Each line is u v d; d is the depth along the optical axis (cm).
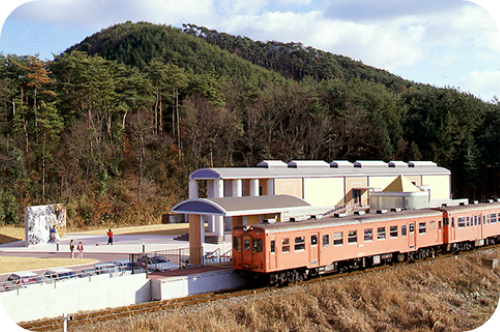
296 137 7594
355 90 8612
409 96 8950
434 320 2092
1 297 1820
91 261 3294
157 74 7462
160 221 6141
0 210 5441
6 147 6047
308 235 2425
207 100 7525
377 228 2759
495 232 3622
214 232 4153
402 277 2589
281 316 1975
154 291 2233
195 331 1756
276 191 4459
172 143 7388
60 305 1988
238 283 2488
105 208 5938
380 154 7438
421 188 5444
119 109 6819
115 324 1805
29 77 6062
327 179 4916
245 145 7738
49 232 4503
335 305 2120
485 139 7406
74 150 6134
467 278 2745
